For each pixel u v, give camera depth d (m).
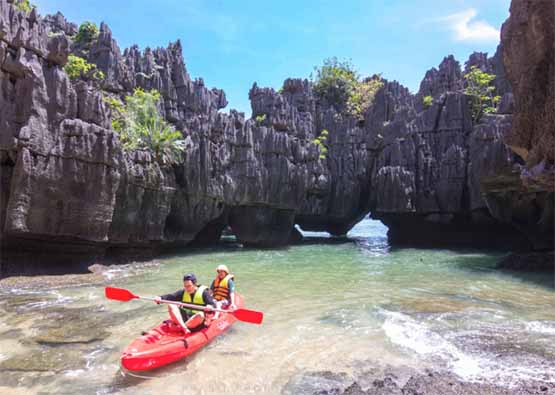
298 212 30.33
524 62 11.86
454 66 30.70
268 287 12.54
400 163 29.08
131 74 23.53
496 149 21.61
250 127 25.31
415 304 10.34
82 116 13.90
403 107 30.92
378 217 32.06
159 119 20.25
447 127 28.06
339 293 11.70
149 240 18.09
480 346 7.02
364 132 32.53
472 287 12.90
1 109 11.86
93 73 21.47
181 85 25.14
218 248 24.66
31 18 12.74
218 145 23.72
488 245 27.55
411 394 5.17
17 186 11.88
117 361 6.26
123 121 19.23
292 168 27.47
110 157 14.06
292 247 26.97
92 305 9.61
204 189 22.00
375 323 8.47
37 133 12.37
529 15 11.12
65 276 12.91
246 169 24.75
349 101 36.19
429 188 28.02
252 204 25.69
